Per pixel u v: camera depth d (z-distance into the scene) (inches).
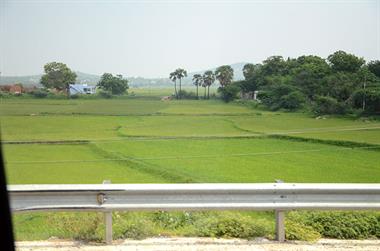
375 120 2217.0
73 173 1087.0
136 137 1977.1
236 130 2164.1
